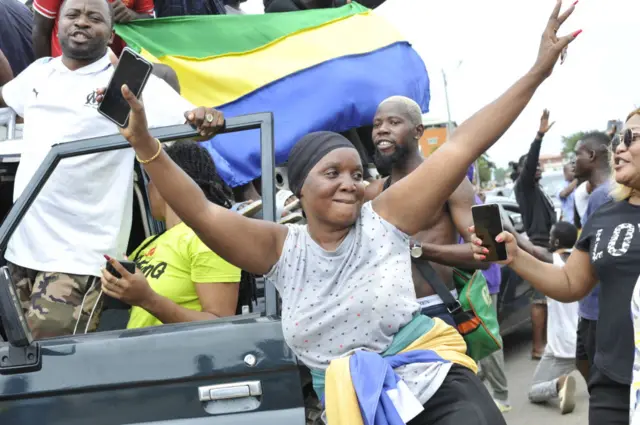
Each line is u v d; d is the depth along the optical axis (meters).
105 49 3.65
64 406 2.59
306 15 5.45
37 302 3.15
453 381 2.35
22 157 3.54
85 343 2.62
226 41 5.04
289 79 4.99
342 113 5.00
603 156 5.82
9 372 2.60
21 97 3.94
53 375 2.59
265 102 4.89
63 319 3.14
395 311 2.35
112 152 3.27
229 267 3.00
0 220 3.94
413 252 3.41
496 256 2.77
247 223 2.44
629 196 3.16
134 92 2.29
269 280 2.63
